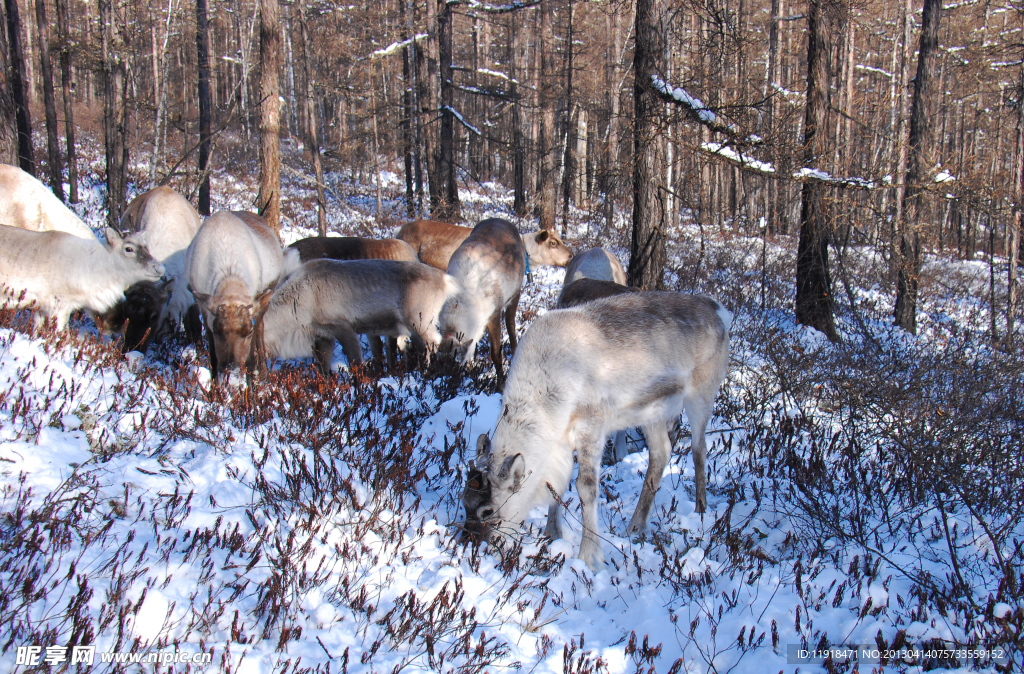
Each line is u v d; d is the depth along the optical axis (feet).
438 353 24.07
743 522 15.49
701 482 16.05
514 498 13.10
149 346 22.25
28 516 10.09
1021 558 12.62
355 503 12.89
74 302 20.31
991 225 42.52
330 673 8.79
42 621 8.24
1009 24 90.17
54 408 13.85
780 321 38.65
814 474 17.10
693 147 27.86
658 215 29.60
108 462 12.73
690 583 12.53
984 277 66.74
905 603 11.59
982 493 15.06
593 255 31.04
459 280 25.14
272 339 23.00
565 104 88.33
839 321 40.83
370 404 19.03
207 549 10.80
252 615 9.71
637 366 14.25
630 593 12.44
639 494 17.33
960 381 23.00
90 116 107.86
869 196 31.42
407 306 23.49
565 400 13.43
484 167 123.54
